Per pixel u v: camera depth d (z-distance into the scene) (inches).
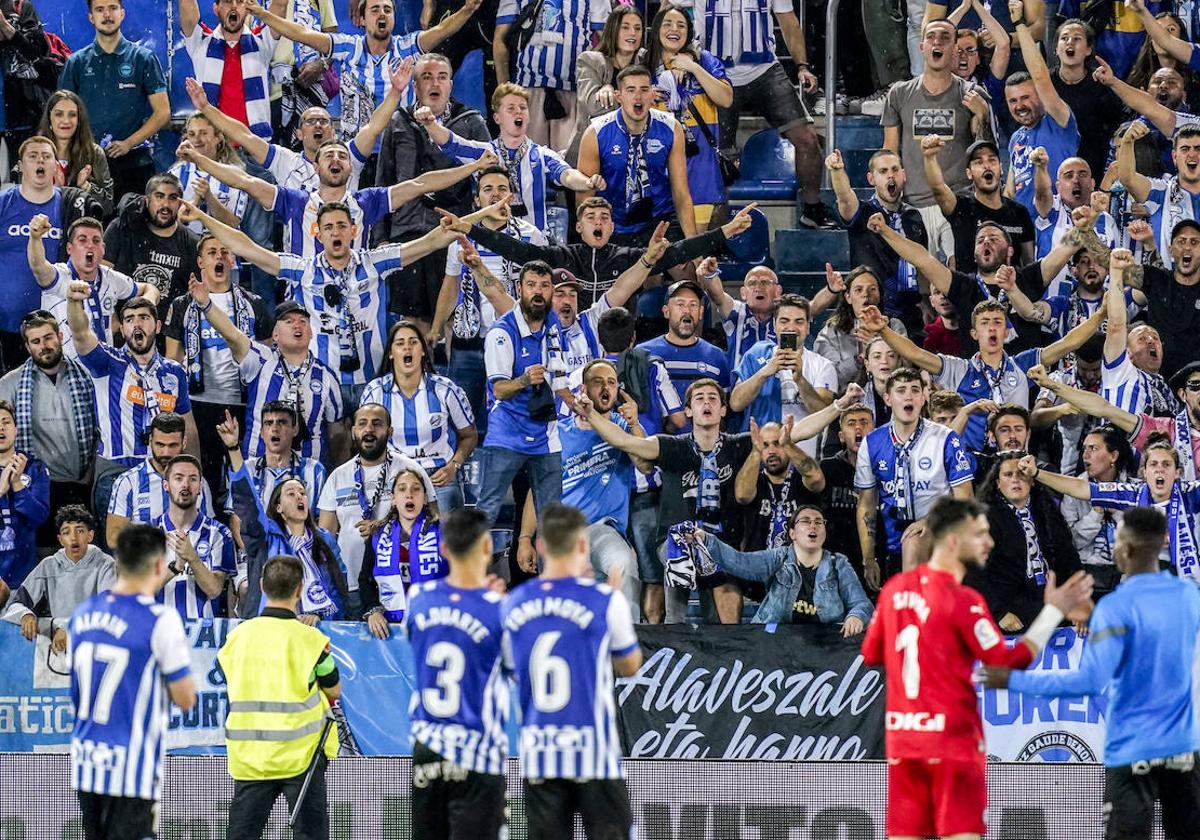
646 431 1680.6
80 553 1541.6
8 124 2021.4
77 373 1663.4
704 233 1780.3
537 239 1843.0
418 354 1657.2
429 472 1652.3
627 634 1072.2
